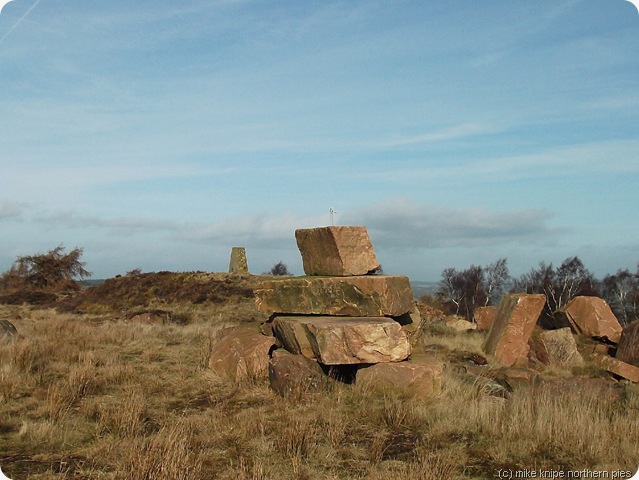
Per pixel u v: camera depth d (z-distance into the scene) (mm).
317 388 10164
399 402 9453
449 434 8336
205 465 7105
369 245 12594
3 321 16547
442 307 44875
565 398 9695
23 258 46219
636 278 44812
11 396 9781
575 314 18641
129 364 12734
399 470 6910
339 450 7645
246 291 33000
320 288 12070
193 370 12539
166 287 34500
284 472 6883
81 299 35406
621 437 7969
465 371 13328
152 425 8719
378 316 11531
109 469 6941
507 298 17547
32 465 7023
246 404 9938
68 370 12039
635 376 14492
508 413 8789
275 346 12445
